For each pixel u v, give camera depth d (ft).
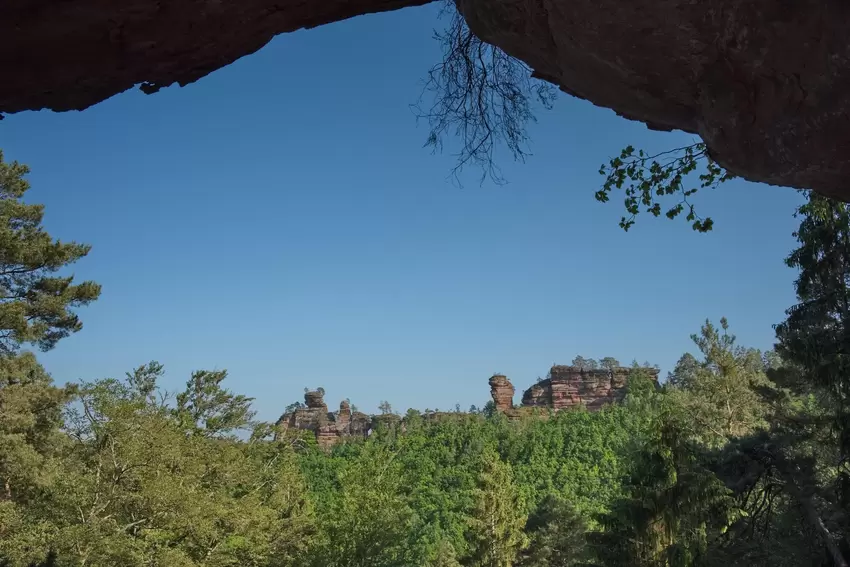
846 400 50.34
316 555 103.35
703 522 58.13
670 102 9.53
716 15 7.75
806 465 53.93
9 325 74.28
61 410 79.92
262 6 11.29
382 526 103.86
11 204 81.30
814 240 54.49
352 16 12.67
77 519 66.28
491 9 10.75
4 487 77.20
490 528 145.07
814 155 7.70
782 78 7.57
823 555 49.98
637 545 63.87
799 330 57.88
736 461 58.59
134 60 11.05
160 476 70.49
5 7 9.87
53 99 11.51
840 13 6.55
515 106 15.52
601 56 9.29
